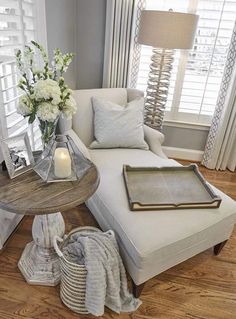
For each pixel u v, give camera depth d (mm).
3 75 1457
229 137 2625
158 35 1978
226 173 2771
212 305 1436
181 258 1435
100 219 1639
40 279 1465
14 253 1646
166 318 1355
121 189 1556
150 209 1410
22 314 1325
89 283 1210
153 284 1527
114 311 1353
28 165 1347
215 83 2588
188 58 2527
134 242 1263
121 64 2486
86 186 1256
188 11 2361
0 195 1150
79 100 2061
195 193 1539
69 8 2266
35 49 1746
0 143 1230
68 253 1341
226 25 2346
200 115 2783
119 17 2275
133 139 2039
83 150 1724
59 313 1340
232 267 1674
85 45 2566
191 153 2959
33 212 1084
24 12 1607
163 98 2383
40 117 1186
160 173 1724
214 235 1496
